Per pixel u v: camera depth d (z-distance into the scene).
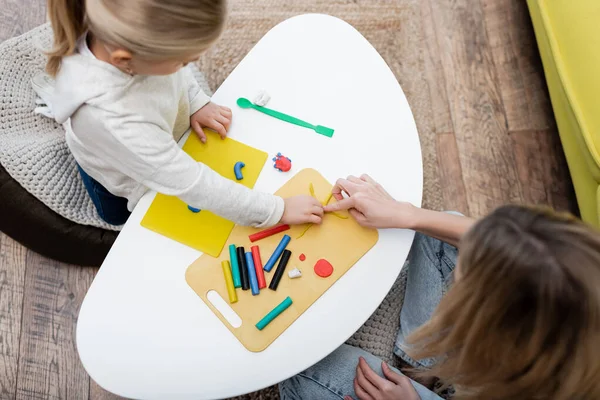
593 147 1.05
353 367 0.90
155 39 0.64
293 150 0.93
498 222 0.55
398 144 0.93
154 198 0.87
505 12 1.54
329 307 0.82
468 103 1.45
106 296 0.82
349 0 1.53
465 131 1.42
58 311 1.22
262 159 0.92
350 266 0.84
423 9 1.54
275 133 0.94
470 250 0.57
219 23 0.66
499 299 0.54
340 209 0.87
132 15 0.62
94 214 1.13
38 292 1.23
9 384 1.16
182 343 0.80
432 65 1.48
